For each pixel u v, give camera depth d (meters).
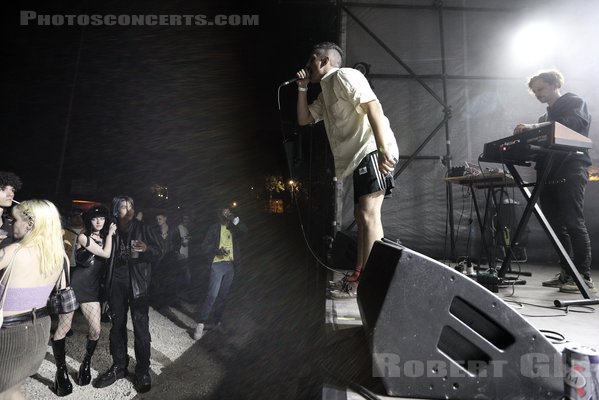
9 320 2.10
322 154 5.23
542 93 2.95
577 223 2.71
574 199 2.70
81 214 4.27
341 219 4.51
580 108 2.76
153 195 6.72
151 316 5.86
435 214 4.65
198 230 7.34
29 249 2.16
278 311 6.15
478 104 4.75
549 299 2.46
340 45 4.75
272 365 4.34
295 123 5.34
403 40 4.82
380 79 4.77
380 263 1.27
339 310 2.01
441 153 4.72
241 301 6.79
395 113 4.76
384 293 1.13
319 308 3.38
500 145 2.77
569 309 2.17
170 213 6.59
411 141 4.74
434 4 4.80
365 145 1.91
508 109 4.73
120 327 3.74
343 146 1.96
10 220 3.21
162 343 4.94
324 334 1.77
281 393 3.82
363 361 1.37
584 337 1.61
